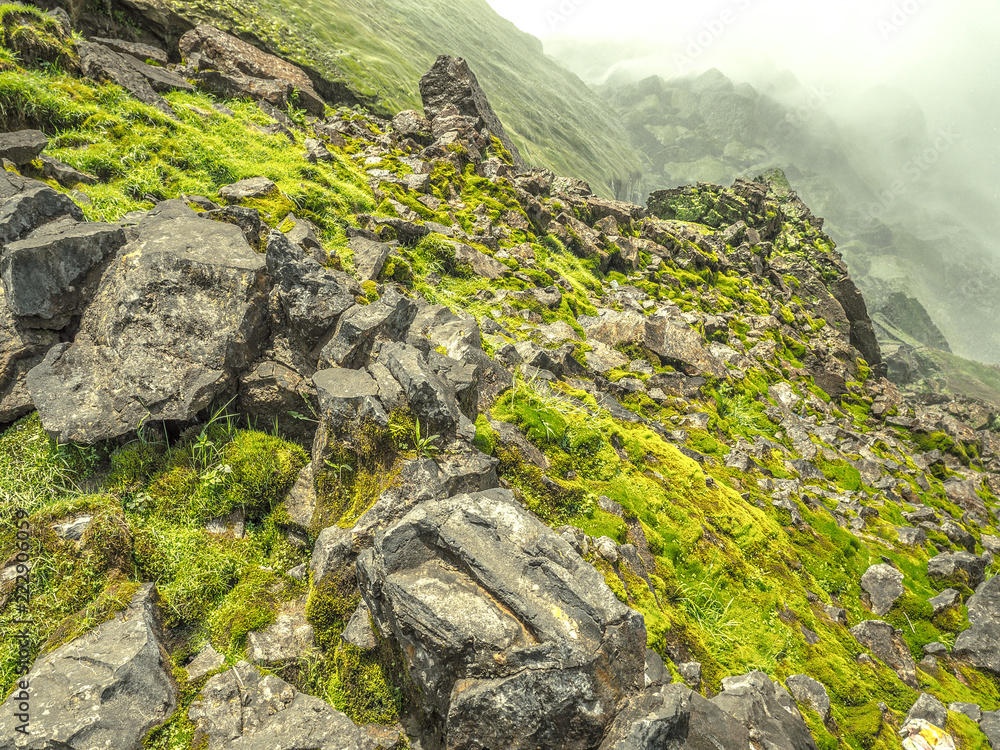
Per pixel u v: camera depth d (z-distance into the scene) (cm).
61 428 430
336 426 459
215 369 475
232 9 1933
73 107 816
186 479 454
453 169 1427
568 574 348
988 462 1599
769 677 495
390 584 342
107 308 475
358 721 362
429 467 439
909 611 686
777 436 1059
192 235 515
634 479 621
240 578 418
